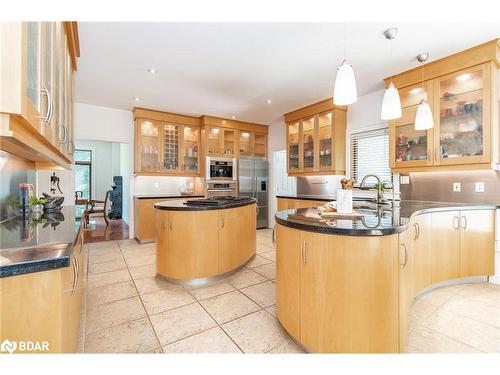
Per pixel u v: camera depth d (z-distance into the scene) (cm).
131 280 285
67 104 207
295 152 507
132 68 310
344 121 431
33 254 103
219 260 283
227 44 256
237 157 572
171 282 276
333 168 423
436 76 292
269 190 619
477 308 222
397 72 321
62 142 174
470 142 278
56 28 153
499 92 268
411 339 177
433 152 298
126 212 674
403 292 152
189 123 535
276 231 192
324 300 148
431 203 310
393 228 141
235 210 305
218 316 208
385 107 214
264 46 260
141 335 182
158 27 226
